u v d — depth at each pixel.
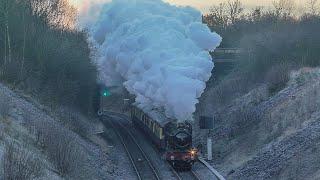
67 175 69.38
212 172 100.06
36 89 119.88
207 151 113.69
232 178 90.44
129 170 102.19
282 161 82.75
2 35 127.56
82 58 147.50
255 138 106.69
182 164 102.56
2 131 69.88
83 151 91.56
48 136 76.38
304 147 82.50
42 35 137.12
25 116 87.12
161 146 115.56
